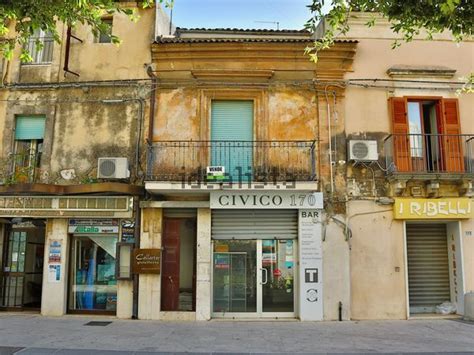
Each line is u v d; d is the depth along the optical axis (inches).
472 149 464.1
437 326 404.5
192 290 451.5
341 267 444.1
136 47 483.2
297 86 473.1
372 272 447.8
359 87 474.6
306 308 436.8
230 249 461.1
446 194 458.3
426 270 476.7
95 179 458.9
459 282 458.6
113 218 454.9
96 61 482.9
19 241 485.4
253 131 471.2
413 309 467.5
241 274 458.0
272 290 455.8
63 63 484.4
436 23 274.7
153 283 441.4
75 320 423.8
